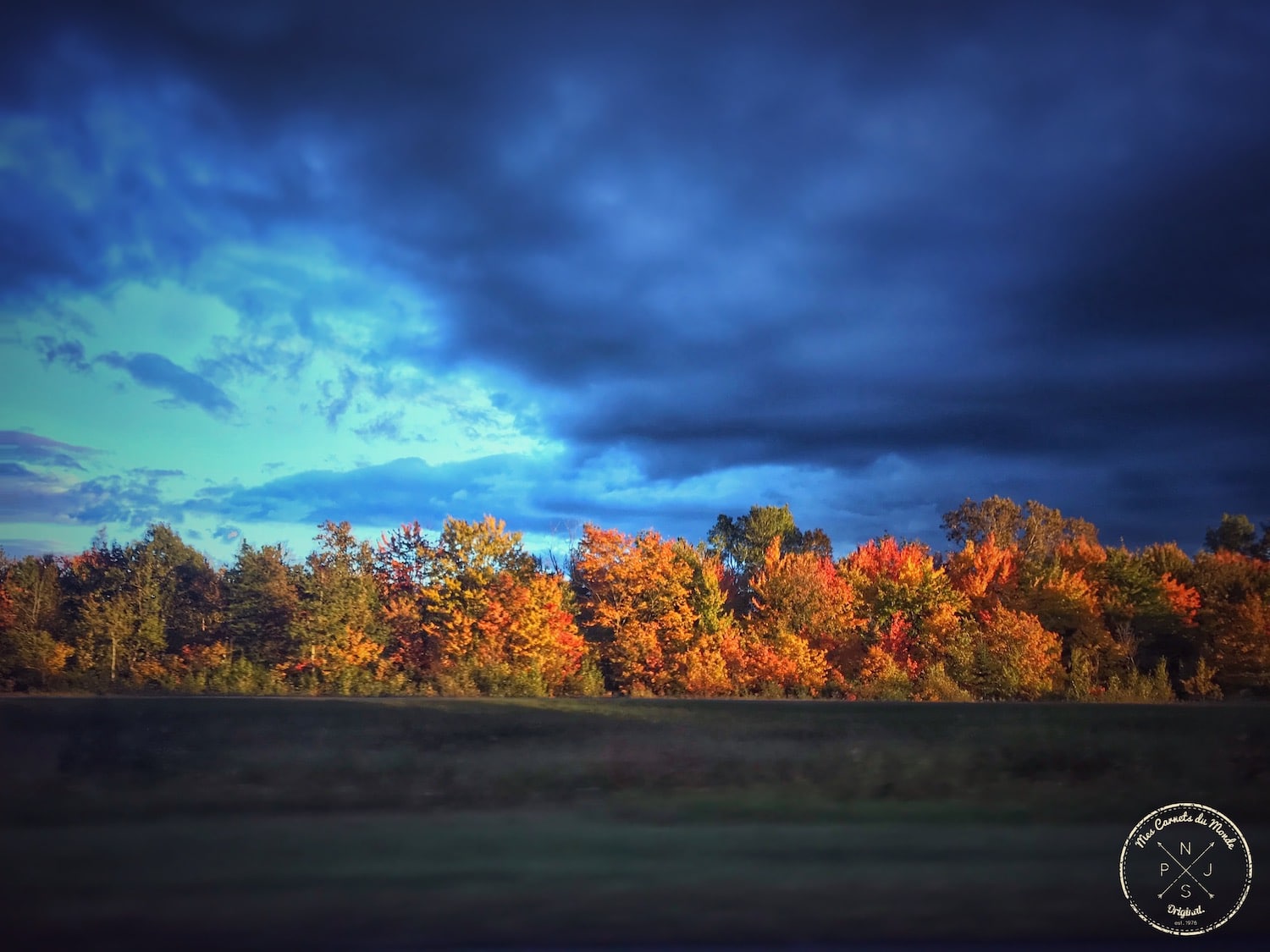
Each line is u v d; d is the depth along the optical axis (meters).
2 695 20.06
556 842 8.98
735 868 8.16
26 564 58.06
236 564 59.72
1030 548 84.56
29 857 8.41
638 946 6.46
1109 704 17.73
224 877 7.88
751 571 83.62
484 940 6.55
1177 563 65.19
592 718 16.25
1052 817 10.19
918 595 60.72
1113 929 6.95
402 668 52.94
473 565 57.81
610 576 61.16
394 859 8.40
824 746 13.98
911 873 8.05
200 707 16.77
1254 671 57.72
